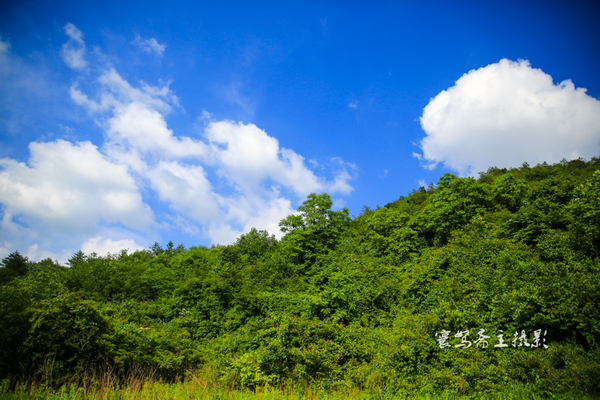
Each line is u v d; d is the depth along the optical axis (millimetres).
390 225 34031
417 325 11539
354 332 12766
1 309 9844
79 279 32625
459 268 16625
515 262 13367
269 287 26031
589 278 9156
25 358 9789
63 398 8438
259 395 9430
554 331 8859
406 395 9117
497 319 10047
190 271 41531
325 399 9188
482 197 30656
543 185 20516
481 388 8266
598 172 12898
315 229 32406
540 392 7613
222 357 12875
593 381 7000
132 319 21328
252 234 58844
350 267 22312
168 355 13336
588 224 11758
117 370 11250
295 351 10875
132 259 60625
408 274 20938
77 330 10719
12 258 44719
